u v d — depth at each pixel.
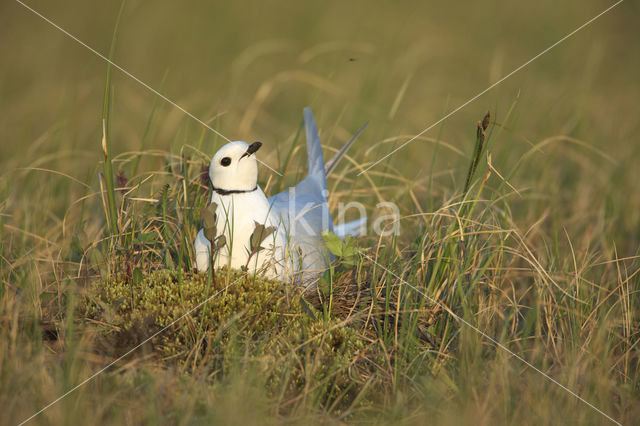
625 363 11.58
